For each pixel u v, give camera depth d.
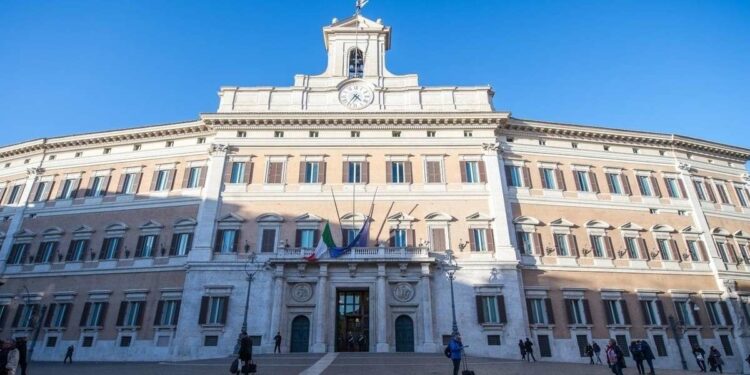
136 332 34.31
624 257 38.22
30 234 40.22
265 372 20.42
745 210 44.88
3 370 16.02
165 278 35.75
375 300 33.41
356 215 36.84
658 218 41.09
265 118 40.22
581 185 41.22
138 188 40.53
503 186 38.97
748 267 40.78
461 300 34.03
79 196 41.34
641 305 36.50
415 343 32.41
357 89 42.47
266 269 34.72
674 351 35.19
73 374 21.39
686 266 39.16
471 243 36.12
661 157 44.72
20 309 37.22
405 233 36.44
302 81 43.34
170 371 22.33
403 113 40.28
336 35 45.66
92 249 38.38
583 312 35.28
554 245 37.44
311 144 40.22
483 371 22.16
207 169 39.91
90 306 35.97
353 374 19.83
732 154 47.59
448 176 39.06
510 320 33.50
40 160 44.38
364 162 39.41
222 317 33.16
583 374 21.92
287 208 37.34
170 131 42.03
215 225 36.53
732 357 36.12
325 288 33.47
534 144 42.31
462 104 42.16
